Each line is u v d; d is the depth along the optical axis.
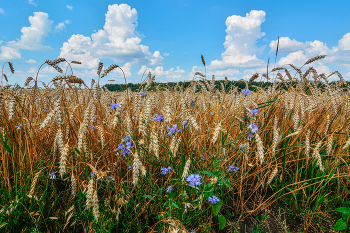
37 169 2.12
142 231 1.82
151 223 1.97
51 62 2.34
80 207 1.83
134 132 2.21
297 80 3.26
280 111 3.05
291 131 2.53
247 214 2.11
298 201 2.33
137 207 1.92
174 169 1.90
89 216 1.76
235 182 2.20
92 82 3.12
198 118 3.00
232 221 2.04
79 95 3.67
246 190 2.45
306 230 1.97
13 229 1.65
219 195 2.18
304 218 2.11
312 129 2.85
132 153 1.84
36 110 2.71
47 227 1.73
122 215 1.92
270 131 2.77
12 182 2.15
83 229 1.88
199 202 1.70
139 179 1.90
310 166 2.53
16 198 1.72
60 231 1.80
